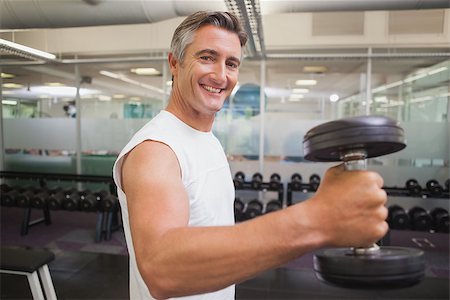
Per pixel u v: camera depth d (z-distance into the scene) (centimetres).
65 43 461
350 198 34
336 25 420
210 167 75
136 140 60
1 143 494
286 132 451
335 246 35
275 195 466
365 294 238
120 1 233
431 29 407
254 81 455
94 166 475
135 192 50
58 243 346
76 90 486
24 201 356
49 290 175
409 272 38
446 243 351
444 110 417
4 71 498
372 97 450
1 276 262
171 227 43
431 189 343
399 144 39
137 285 71
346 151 40
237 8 204
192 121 75
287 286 251
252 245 35
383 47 422
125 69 494
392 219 306
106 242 349
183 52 69
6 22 243
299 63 447
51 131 481
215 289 37
